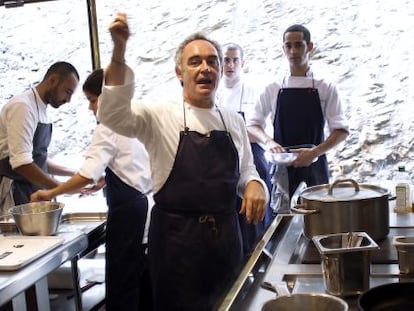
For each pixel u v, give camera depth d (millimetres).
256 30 3459
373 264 1295
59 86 2660
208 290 1932
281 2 3424
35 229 2047
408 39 3234
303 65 2979
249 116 3141
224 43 3486
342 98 3320
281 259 1373
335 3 3352
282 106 2990
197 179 1883
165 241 1928
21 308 1823
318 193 1545
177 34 3541
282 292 1081
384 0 3271
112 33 1674
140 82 3576
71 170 3010
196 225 1902
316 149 2809
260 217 1969
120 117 1788
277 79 3055
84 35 3521
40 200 2291
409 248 1191
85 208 2656
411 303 994
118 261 2473
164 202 1922
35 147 2672
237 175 1996
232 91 3213
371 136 3238
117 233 2459
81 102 3582
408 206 1803
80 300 2176
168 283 1942
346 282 1102
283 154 2754
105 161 2363
